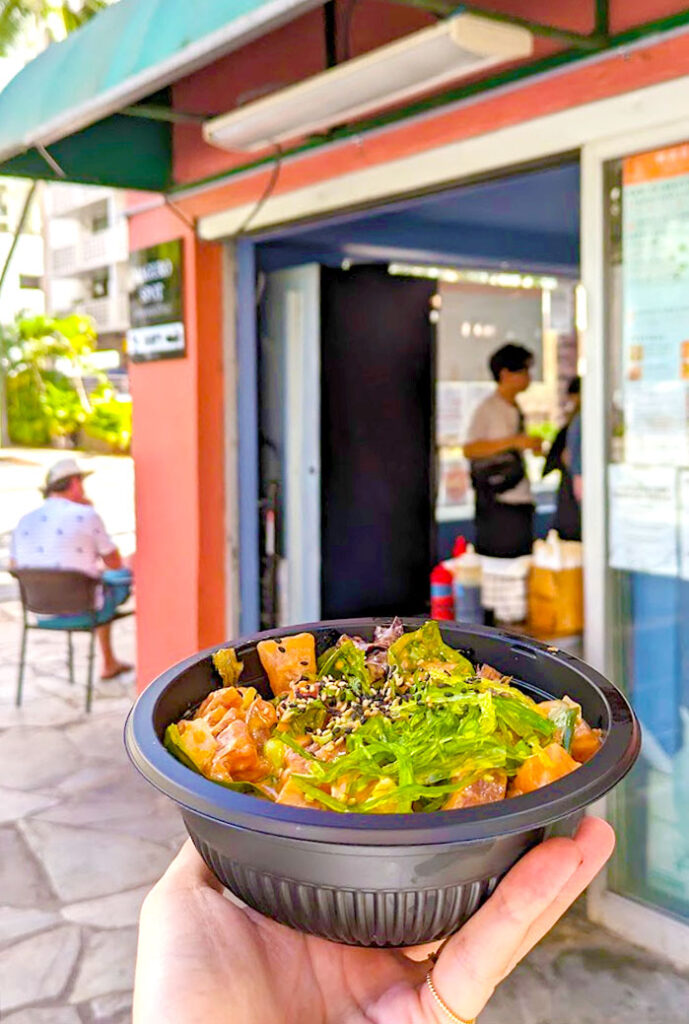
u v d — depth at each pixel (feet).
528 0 9.27
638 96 8.50
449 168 10.46
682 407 8.84
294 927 2.94
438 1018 3.07
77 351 112.47
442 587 12.69
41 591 16.93
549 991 9.04
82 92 9.62
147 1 9.36
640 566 9.32
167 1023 3.04
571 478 14.93
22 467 82.38
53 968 9.75
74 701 17.90
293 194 12.66
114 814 13.17
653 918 9.56
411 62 8.13
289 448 15.44
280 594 15.69
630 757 2.92
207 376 14.73
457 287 19.93
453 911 2.84
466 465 20.27
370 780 2.96
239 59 12.96
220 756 3.17
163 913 3.44
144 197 15.35
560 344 21.63
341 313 15.19
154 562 15.93
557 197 15.34
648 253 8.89
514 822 2.56
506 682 3.83
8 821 13.01
